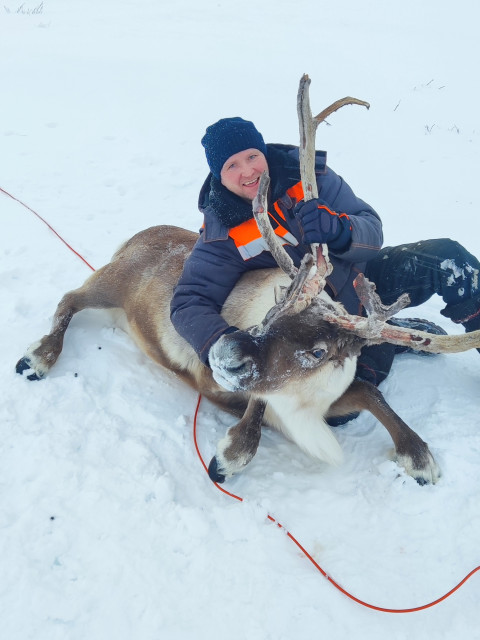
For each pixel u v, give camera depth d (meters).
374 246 3.36
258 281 3.48
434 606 2.55
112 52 12.44
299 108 2.96
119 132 8.33
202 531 2.79
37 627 2.45
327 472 3.23
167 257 4.12
